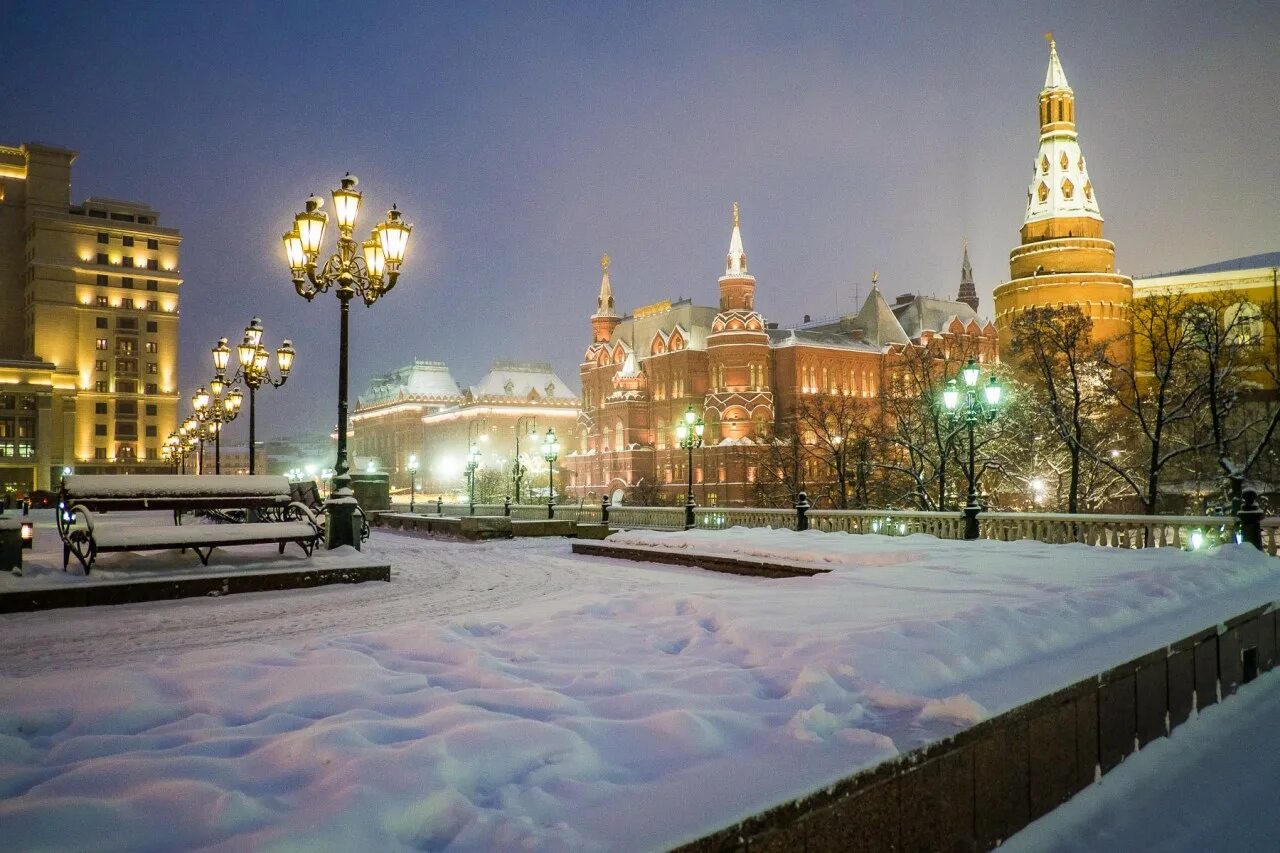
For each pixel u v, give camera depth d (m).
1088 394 50.53
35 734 4.35
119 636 9.15
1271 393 64.12
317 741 3.90
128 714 4.51
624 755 3.99
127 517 40.12
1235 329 56.28
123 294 121.00
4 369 108.62
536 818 3.23
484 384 162.25
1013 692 5.13
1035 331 47.00
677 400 108.94
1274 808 5.53
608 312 126.56
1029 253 87.06
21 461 109.12
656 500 101.00
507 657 6.09
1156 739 6.54
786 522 24.39
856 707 4.71
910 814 4.08
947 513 19.73
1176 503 52.41
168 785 3.39
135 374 121.25
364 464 188.88
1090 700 5.70
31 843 2.93
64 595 11.16
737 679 5.17
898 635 6.02
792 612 7.47
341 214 16.69
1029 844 4.77
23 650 8.38
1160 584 9.00
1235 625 8.15
